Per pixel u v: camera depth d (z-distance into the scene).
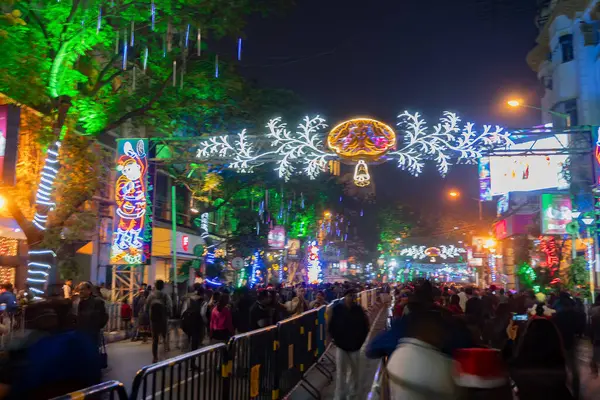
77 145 17.72
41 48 15.91
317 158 21.25
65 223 17.64
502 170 37.19
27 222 16.56
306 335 12.90
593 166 20.78
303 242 56.66
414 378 5.02
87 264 26.48
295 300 19.73
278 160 21.59
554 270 33.00
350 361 10.57
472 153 20.72
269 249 40.66
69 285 19.52
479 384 5.07
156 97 19.34
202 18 17.19
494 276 56.72
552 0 41.84
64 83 16.72
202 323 16.58
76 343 5.01
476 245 56.56
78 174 17.64
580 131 20.83
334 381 13.77
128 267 28.16
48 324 5.13
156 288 15.99
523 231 41.19
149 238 21.69
